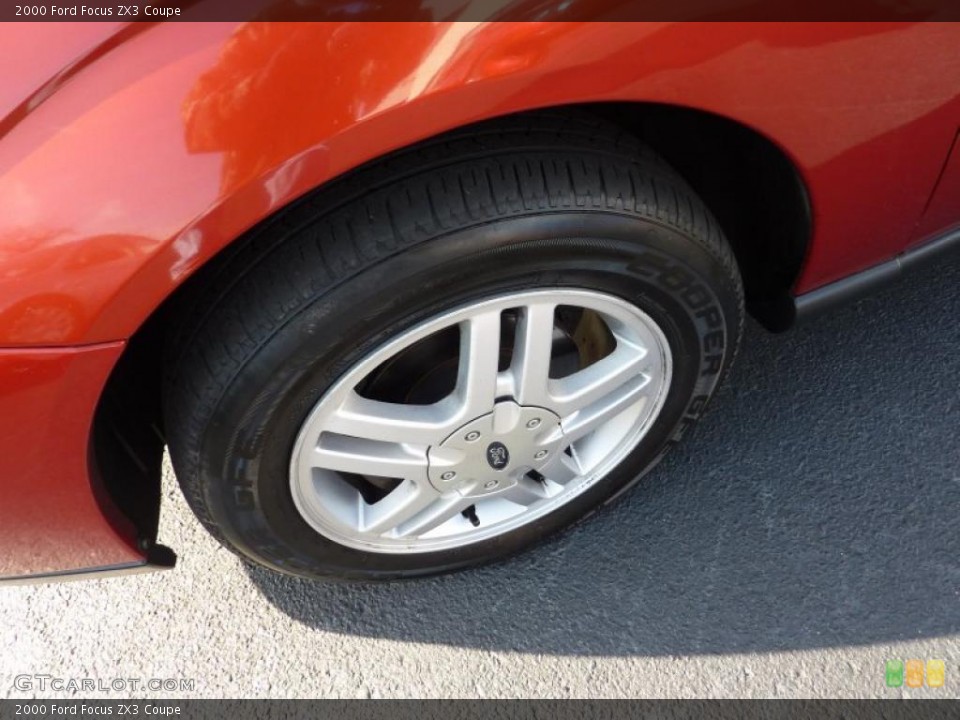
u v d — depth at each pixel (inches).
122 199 40.8
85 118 39.9
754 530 74.3
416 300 48.8
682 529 74.7
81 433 48.6
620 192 49.6
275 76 40.3
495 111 43.2
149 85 39.9
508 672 69.7
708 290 56.7
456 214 46.6
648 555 73.8
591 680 69.0
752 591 71.6
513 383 57.1
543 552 74.5
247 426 51.6
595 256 50.9
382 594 73.5
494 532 68.9
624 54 43.5
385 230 46.3
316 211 47.0
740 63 46.4
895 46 49.4
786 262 63.6
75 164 40.3
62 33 39.8
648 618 71.0
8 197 40.5
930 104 53.4
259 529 59.2
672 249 52.7
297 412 52.2
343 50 40.6
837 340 83.4
